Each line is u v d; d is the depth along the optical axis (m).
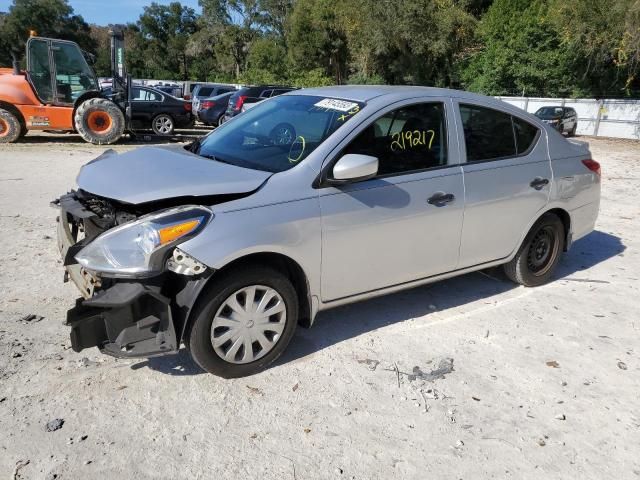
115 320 3.10
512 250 4.89
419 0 37.38
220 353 3.39
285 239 3.41
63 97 15.15
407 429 3.13
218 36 70.94
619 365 3.94
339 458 2.87
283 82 48.97
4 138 14.77
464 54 41.09
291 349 3.92
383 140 3.94
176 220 3.11
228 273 3.30
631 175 13.77
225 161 3.91
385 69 42.84
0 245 5.72
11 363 3.51
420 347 4.04
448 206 4.21
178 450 2.86
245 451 2.88
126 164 3.81
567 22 25.91
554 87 35.88
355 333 4.20
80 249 3.26
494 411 3.34
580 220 5.43
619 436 3.17
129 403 3.20
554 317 4.66
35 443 2.83
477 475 2.81
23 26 66.12
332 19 44.22
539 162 4.89
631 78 27.20
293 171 3.57
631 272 5.90
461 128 4.38
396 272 4.08
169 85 39.59
